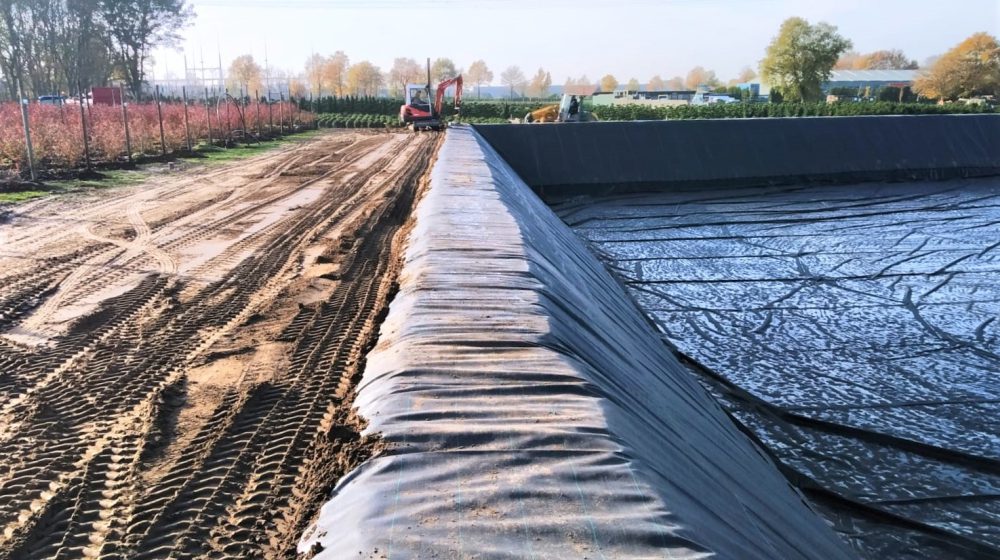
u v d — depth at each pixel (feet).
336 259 23.73
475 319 14.49
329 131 102.94
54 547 8.66
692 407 16.92
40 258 23.22
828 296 33.22
